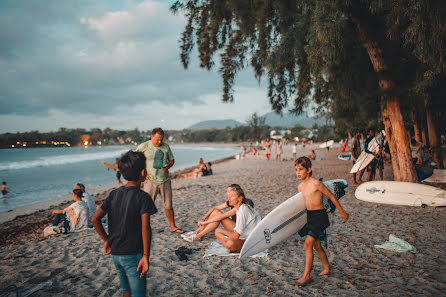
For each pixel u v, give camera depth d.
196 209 7.73
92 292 3.34
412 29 5.31
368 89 9.67
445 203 6.30
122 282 2.20
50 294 3.31
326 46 6.03
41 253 4.79
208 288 3.33
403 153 7.65
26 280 3.75
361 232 5.01
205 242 4.95
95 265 4.16
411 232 4.84
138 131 194.25
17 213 10.68
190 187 12.35
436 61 5.53
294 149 29.64
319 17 5.88
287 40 7.38
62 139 182.62
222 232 4.48
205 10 9.45
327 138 89.62
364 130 16.03
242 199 4.32
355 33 8.12
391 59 7.77
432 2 4.96
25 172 28.16
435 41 5.29
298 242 4.70
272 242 3.71
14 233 6.82
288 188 10.48
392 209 6.42
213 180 14.73
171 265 4.05
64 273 3.92
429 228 4.99
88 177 23.31
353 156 10.11
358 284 3.22
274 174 15.71
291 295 3.06
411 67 7.68
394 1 5.34
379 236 4.76
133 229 2.07
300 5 7.43
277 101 10.52
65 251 4.83
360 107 10.58
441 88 9.35
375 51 7.66
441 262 3.64
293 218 3.58
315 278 3.43
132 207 2.07
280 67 8.60
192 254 4.43
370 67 9.67
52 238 5.66
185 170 25.22
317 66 6.85
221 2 8.86
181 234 5.43
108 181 20.48
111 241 2.09
